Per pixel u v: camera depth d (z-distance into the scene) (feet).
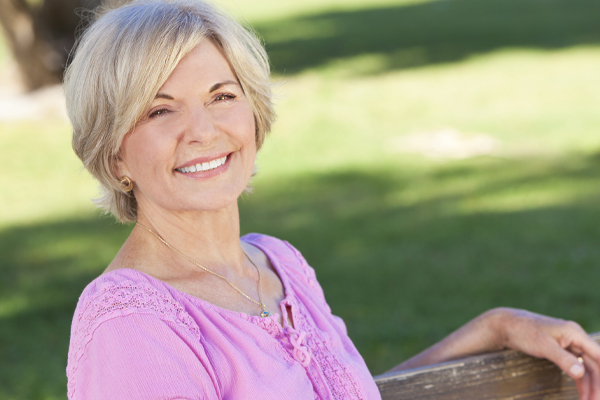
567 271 16.94
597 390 6.20
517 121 33.53
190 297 5.24
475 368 6.46
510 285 16.34
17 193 28.12
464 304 15.60
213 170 5.46
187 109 5.28
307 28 71.72
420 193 23.95
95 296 4.91
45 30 44.52
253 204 24.12
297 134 34.09
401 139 31.99
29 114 39.96
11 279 18.93
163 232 5.67
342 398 5.54
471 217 21.09
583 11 66.28
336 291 16.60
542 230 19.63
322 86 44.68
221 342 5.10
